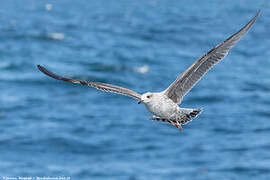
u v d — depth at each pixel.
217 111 32.41
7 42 59.94
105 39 64.62
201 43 62.25
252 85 39.69
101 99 35.44
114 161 24.09
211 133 27.92
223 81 41.03
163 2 138.75
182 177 21.97
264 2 132.25
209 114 31.69
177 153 24.95
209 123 29.73
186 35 68.69
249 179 21.75
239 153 24.69
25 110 32.62
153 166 23.27
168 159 24.22
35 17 92.88
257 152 24.80
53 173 22.52
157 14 101.75
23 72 43.66
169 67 47.19
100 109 33.03
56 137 27.27
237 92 37.44
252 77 42.47
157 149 25.52
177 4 132.00
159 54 53.81
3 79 40.94
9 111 32.34
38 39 62.94
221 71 44.97
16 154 24.84
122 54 53.41
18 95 36.25
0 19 86.88
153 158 24.31
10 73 43.22
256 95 36.53
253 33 70.25
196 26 78.88
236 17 94.56
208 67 9.52
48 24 80.19
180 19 90.62
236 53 54.16
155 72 44.84
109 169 23.02
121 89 9.65
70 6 123.62
